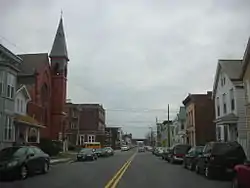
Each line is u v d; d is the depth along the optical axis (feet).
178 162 114.52
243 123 111.96
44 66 194.39
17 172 60.44
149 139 609.42
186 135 199.93
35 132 153.89
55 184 53.78
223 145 63.31
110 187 49.90
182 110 240.94
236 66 123.24
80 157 137.28
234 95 114.83
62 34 223.30
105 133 381.60
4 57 117.19
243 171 40.75
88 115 343.67
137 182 56.80
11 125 109.29
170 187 50.47
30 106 167.53
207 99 177.99
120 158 165.17
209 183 55.93
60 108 211.00
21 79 181.27
